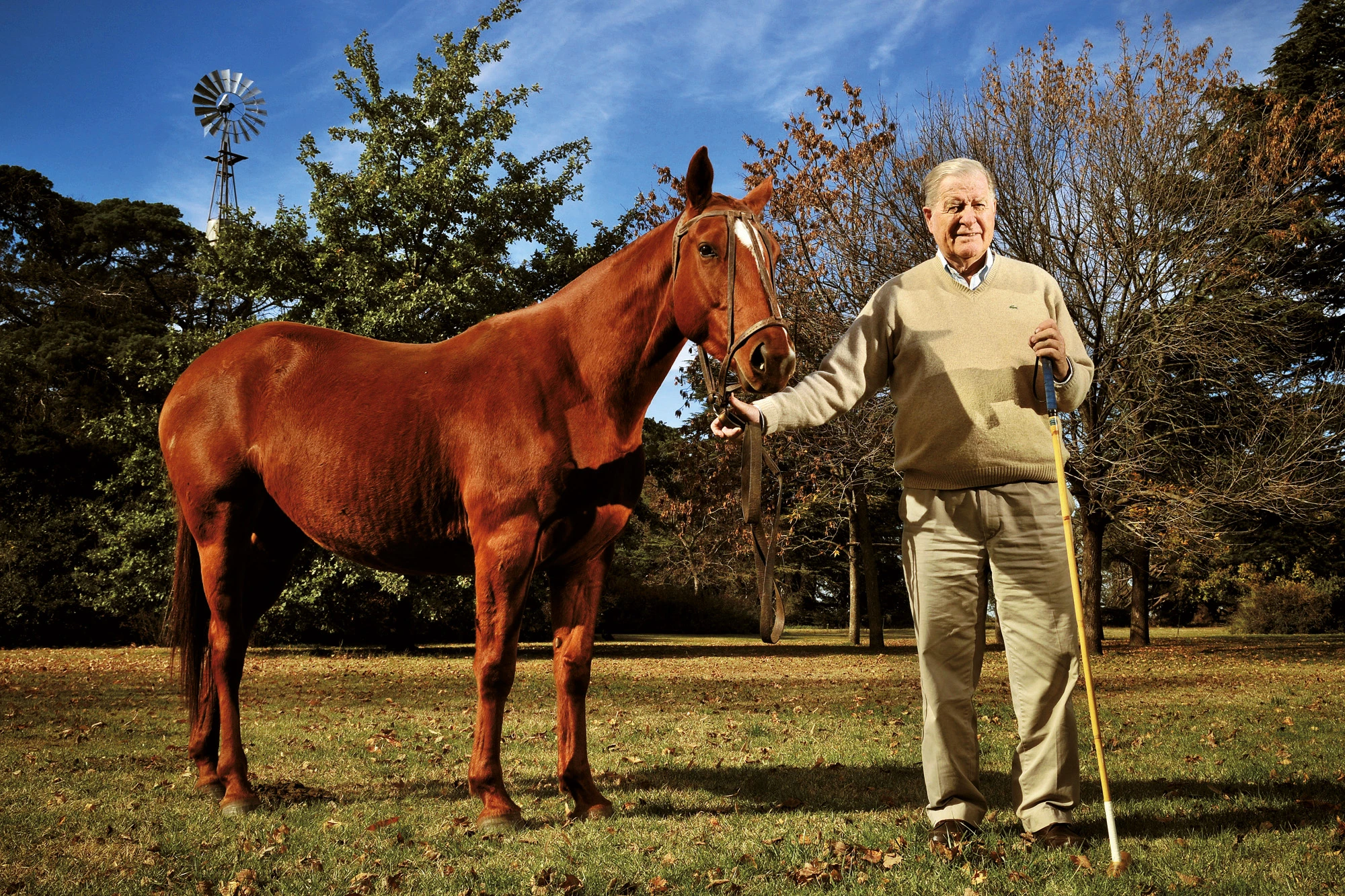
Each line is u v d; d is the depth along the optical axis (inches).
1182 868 111.8
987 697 346.9
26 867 116.9
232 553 157.9
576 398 135.9
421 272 686.5
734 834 132.6
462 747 224.8
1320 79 844.0
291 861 120.1
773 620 125.3
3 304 1163.9
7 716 286.4
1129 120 589.3
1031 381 123.6
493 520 133.3
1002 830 131.3
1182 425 666.2
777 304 122.0
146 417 671.8
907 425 127.0
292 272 655.1
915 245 599.8
